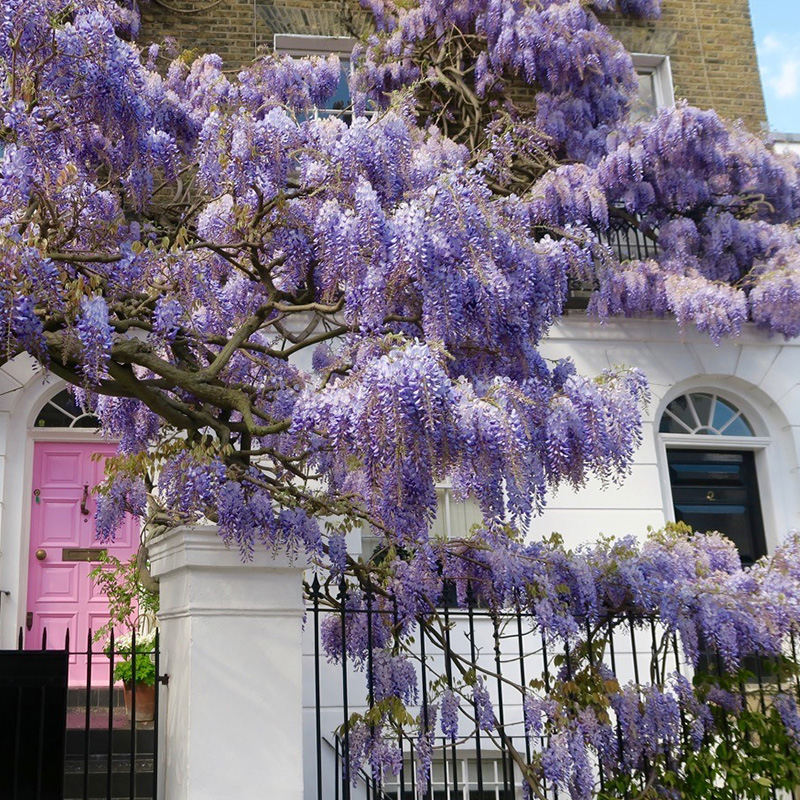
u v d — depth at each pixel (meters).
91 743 7.06
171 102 8.05
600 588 6.00
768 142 11.16
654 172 10.35
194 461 5.04
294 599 4.92
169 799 4.84
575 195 9.79
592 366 10.16
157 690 4.79
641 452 9.97
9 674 4.57
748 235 10.52
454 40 11.08
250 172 5.59
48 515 9.50
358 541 8.99
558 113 10.58
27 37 5.39
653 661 5.96
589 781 5.34
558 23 10.66
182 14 10.76
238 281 5.97
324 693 8.37
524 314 5.28
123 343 5.10
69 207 5.58
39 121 5.47
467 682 5.52
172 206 7.79
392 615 5.81
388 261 4.88
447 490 9.68
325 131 5.70
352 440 4.50
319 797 4.93
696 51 11.88
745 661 7.87
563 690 5.50
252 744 4.69
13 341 4.56
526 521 4.88
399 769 5.36
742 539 10.50
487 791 8.50
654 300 10.03
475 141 10.84
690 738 5.86
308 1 11.04
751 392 10.61
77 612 9.40
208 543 4.84
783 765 5.78
